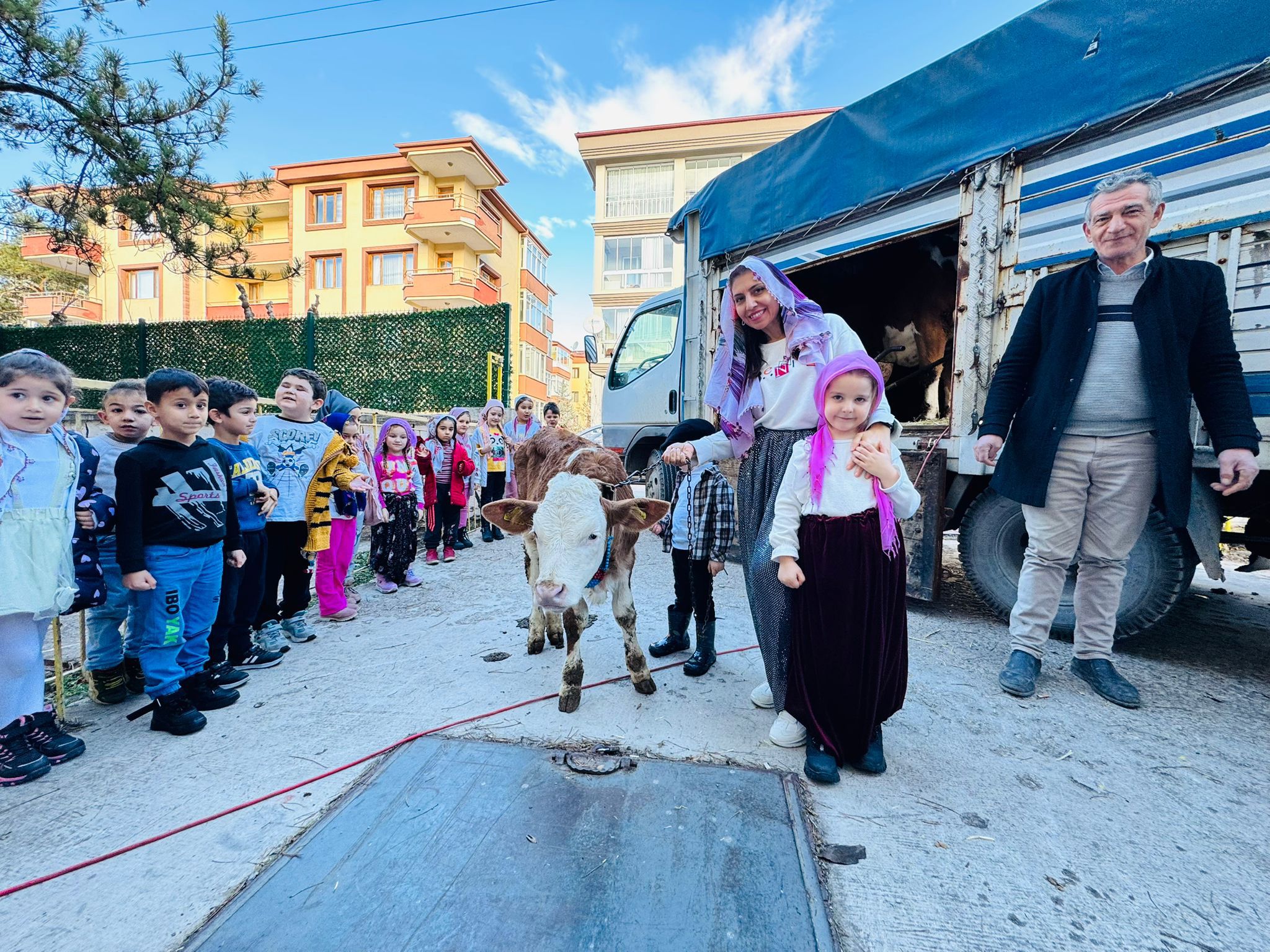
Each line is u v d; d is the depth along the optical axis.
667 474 4.04
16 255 23.08
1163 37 2.74
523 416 7.23
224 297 23.75
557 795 1.96
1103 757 2.25
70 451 2.27
